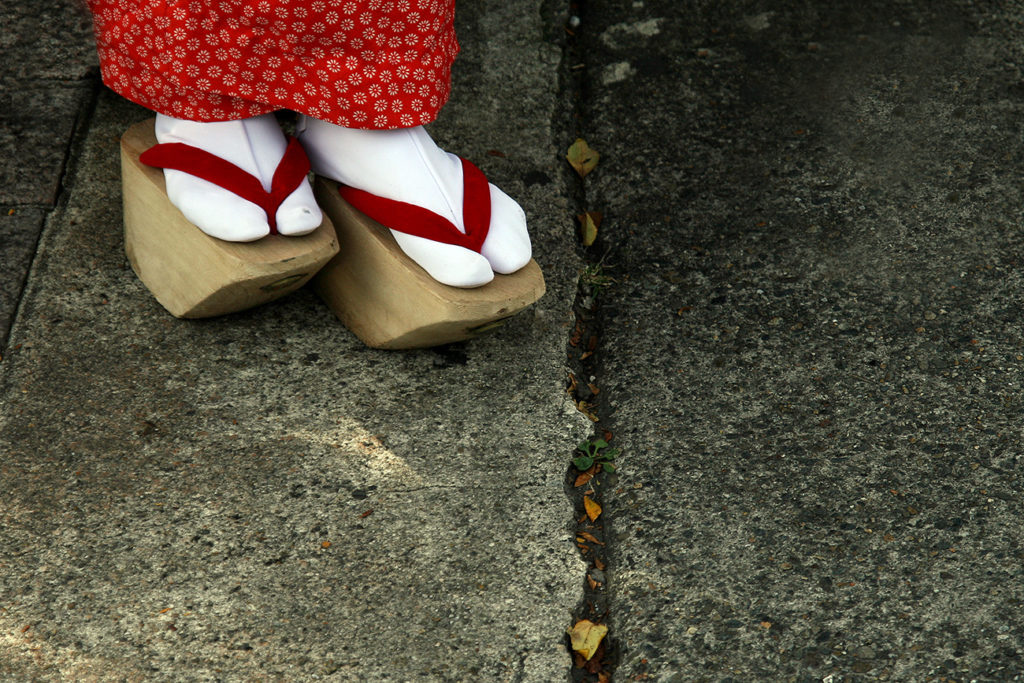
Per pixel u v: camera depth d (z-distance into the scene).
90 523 1.84
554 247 2.45
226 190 1.89
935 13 3.07
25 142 2.51
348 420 2.05
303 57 1.86
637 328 2.29
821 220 2.52
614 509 1.95
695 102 2.83
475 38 2.95
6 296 2.19
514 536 1.88
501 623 1.76
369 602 1.77
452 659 1.70
